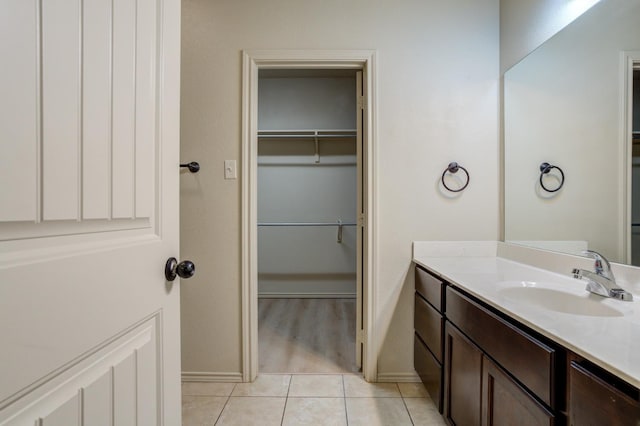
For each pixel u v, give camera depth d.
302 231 3.28
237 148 1.72
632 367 0.55
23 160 0.41
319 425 1.39
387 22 1.72
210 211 1.73
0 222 0.38
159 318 0.72
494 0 1.72
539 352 0.75
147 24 0.69
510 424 0.87
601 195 1.13
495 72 1.73
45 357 0.43
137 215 0.65
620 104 1.05
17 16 0.40
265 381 1.74
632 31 1.02
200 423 1.41
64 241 0.47
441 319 1.34
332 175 3.24
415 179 1.73
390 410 1.49
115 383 0.57
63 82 0.47
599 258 1.03
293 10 1.71
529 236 1.51
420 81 1.73
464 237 1.74
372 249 1.73
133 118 0.64
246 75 1.70
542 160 1.42
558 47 1.33
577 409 0.65
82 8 0.51
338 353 2.07
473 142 1.73
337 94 3.21
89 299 0.51
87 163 0.51
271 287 3.29
